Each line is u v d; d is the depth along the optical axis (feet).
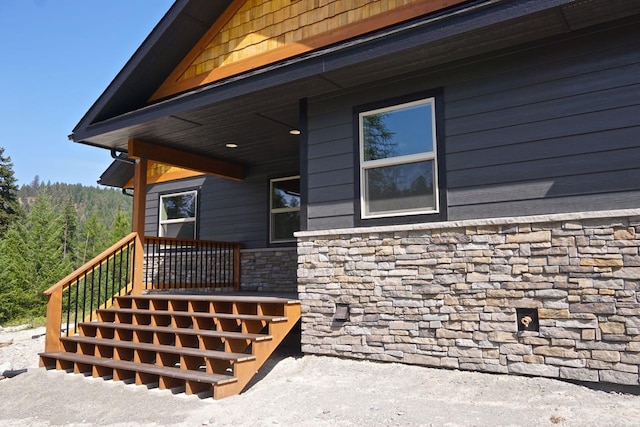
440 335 15.67
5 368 22.90
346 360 17.33
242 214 32.42
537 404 12.28
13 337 33.55
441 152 16.43
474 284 15.24
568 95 14.44
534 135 14.85
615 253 13.25
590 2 12.80
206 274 32.83
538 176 14.67
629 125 13.51
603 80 13.97
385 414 12.06
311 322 18.30
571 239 13.88
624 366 12.82
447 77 16.56
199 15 21.75
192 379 15.05
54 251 75.61
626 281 13.03
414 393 13.73
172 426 12.52
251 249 31.48
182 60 23.57
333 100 19.01
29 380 18.78
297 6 20.06
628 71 13.66
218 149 27.71
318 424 11.70
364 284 17.34
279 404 13.46
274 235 31.04
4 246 61.72
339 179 18.56
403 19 17.10
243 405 13.67
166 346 17.89
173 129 23.30
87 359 18.78
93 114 23.58
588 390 13.07
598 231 13.55
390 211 17.42
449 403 12.71
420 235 16.43
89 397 16.03
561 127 14.46
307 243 18.80
